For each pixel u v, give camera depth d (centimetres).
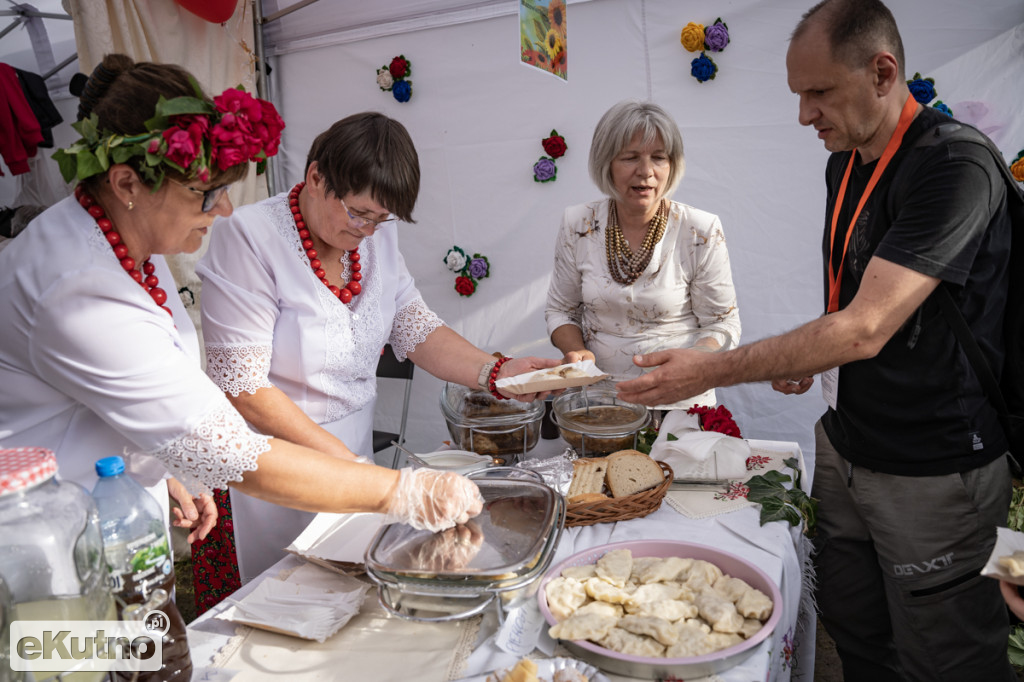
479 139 344
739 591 115
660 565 123
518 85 332
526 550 112
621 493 154
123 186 105
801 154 297
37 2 321
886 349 167
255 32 352
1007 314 162
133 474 126
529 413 177
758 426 322
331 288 170
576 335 247
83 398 108
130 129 100
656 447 175
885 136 162
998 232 154
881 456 175
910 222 149
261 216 164
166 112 97
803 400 313
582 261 241
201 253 345
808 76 157
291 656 112
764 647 106
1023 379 164
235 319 158
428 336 199
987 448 166
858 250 171
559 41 237
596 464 165
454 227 358
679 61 305
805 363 151
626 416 179
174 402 108
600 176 219
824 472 204
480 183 349
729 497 161
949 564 172
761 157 303
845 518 200
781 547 138
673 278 230
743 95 299
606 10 311
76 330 103
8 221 319
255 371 158
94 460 118
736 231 313
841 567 204
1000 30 261
